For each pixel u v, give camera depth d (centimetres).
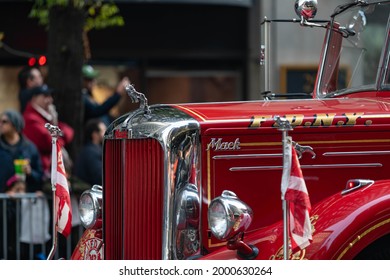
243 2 2223
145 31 2212
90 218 921
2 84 2138
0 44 1952
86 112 1645
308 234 736
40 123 1526
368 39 952
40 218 1366
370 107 861
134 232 859
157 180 834
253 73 2250
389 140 842
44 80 1770
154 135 830
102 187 912
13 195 1364
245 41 2255
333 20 1009
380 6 946
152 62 2234
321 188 838
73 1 1550
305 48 1977
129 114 873
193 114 845
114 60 2211
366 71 950
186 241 825
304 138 837
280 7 2019
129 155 863
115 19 1717
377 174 842
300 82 1977
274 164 837
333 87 989
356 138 840
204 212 829
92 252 932
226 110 859
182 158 827
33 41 2138
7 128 1423
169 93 2252
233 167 833
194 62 2258
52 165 884
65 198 880
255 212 835
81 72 1566
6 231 1360
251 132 834
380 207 765
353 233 761
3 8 2127
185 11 2228
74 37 1559
